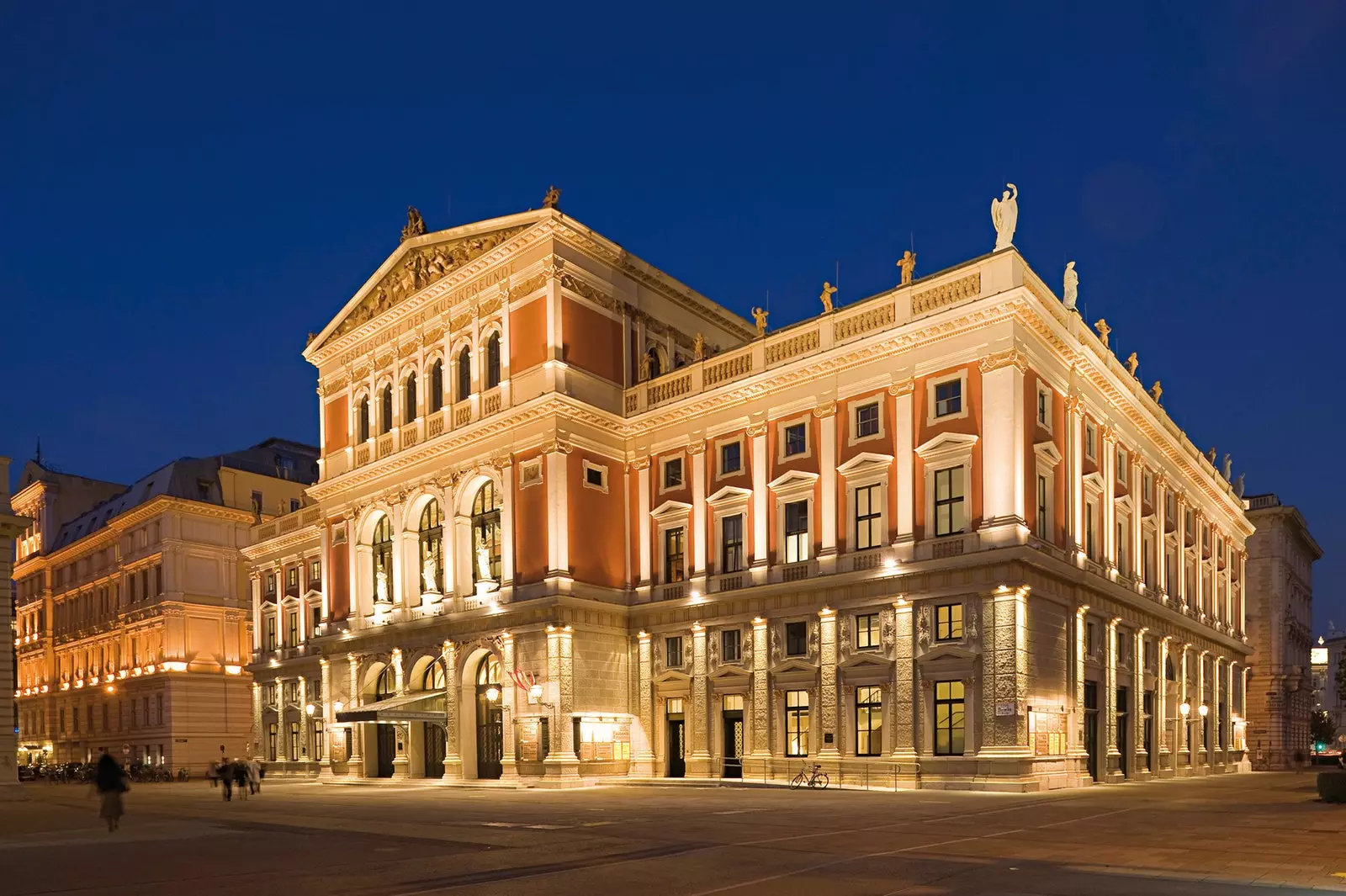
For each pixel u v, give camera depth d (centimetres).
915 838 2039
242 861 1877
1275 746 7925
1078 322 4150
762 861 1747
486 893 1453
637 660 4719
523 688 4556
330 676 5709
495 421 4803
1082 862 1661
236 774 3978
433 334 5338
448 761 4856
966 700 3572
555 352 4653
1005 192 3775
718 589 4453
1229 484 6550
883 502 3928
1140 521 4734
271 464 9056
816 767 3950
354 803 3541
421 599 5247
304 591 6544
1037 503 3691
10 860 1934
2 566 4541
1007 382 3606
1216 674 5816
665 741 4597
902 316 3975
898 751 3719
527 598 4622
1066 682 3744
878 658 3828
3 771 4412
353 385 5844
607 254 4975
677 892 1445
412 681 5150
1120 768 4256
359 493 5678
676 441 4744
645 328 5188
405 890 1501
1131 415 4750
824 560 4069
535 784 4316
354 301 5834
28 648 9988
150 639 8112
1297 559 9006
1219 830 2091
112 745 8488
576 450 4684
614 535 4822
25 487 10362
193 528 8100
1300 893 1334
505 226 4956
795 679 4100
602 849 1962
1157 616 4759
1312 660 7456
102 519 9262
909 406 3888
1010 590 3478
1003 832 2123
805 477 4181
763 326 4566
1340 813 2502
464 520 5056
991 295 3638
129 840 2292
